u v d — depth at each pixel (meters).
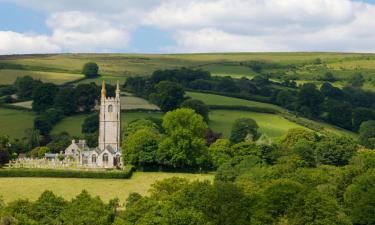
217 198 173.50
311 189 180.00
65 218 164.62
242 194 175.88
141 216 166.00
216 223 169.88
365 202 187.25
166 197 180.25
